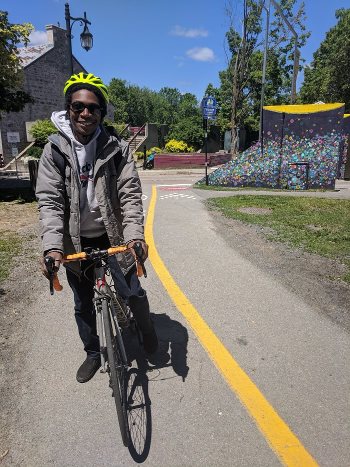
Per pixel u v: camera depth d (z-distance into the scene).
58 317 4.11
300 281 5.11
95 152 2.73
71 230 2.80
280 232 7.53
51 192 2.70
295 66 22.34
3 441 2.55
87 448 2.51
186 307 4.39
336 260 5.92
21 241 6.87
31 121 31.88
